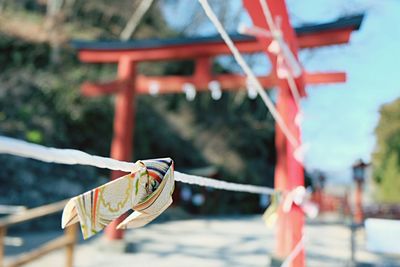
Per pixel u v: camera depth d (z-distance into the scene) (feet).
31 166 28.04
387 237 15.80
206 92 55.47
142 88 21.24
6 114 31.07
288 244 12.01
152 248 20.94
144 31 51.96
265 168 58.80
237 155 55.31
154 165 2.05
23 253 18.08
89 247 20.30
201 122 55.11
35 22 42.73
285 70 8.63
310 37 16.08
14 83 34.24
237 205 51.21
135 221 2.02
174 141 47.34
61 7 46.29
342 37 15.57
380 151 65.31
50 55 38.55
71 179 30.91
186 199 43.19
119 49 20.93
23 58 36.88
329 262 18.97
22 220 10.00
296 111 12.82
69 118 35.04
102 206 1.64
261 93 6.12
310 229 33.55
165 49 20.16
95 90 21.30
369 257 20.47
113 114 38.86
